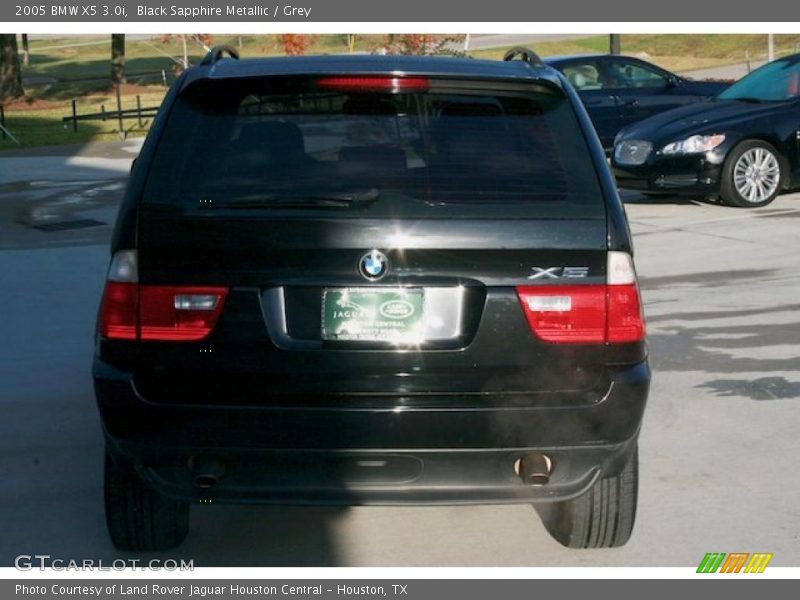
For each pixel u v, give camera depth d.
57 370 7.38
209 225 3.88
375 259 3.84
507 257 3.88
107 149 22.66
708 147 13.41
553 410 3.88
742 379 7.01
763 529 4.91
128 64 54.53
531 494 3.99
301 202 3.90
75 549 4.76
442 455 3.88
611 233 3.95
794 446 5.89
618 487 4.43
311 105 4.19
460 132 4.13
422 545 4.82
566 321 3.92
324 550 4.77
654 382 6.97
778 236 11.57
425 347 3.87
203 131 4.11
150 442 3.90
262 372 3.87
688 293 9.25
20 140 24.77
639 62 18.69
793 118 13.70
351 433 3.84
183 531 4.63
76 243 12.01
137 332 3.91
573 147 4.12
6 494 5.34
